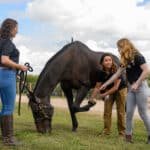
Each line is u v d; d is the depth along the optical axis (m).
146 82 5.03
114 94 5.79
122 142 5.16
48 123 5.58
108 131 5.86
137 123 7.88
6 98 4.48
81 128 6.61
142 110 5.02
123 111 5.79
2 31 4.41
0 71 4.37
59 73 5.72
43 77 5.61
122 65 5.10
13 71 4.43
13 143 4.59
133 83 4.98
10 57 4.39
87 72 6.09
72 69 5.91
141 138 5.65
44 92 5.59
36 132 5.64
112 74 5.62
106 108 5.85
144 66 4.87
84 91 6.07
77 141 5.08
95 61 6.14
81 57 6.01
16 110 9.26
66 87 6.09
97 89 5.81
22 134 5.39
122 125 5.80
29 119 7.45
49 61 5.79
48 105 5.57
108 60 5.57
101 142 5.12
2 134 4.66
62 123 7.24
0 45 4.34
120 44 4.99
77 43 6.10
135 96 5.04
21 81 4.90
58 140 5.09
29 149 4.46
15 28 4.45
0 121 4.61
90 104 5.86
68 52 5.88
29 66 4.76
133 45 4.98
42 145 4.65
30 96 5.52
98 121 7.96
